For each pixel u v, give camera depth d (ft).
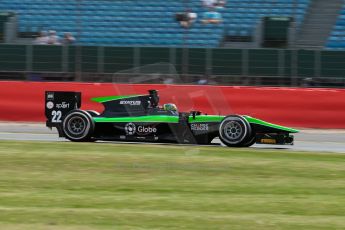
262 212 66.49
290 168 96.99
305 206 69.87
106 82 191.62
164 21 215.51
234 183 84.07
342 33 202.49
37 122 178.91
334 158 110.83
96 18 218.79
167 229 58.18
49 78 194.39
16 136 141.49
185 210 66.80
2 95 180.55
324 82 184.65
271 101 173.68
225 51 188.03
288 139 122.01
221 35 206.80
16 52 195.11
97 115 126.82
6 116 180.45
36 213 63.93
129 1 221.87
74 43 211.82
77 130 126.00
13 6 222.48
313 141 146.51
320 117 172.35
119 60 192.03
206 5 214.28
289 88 173.99
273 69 186.91
